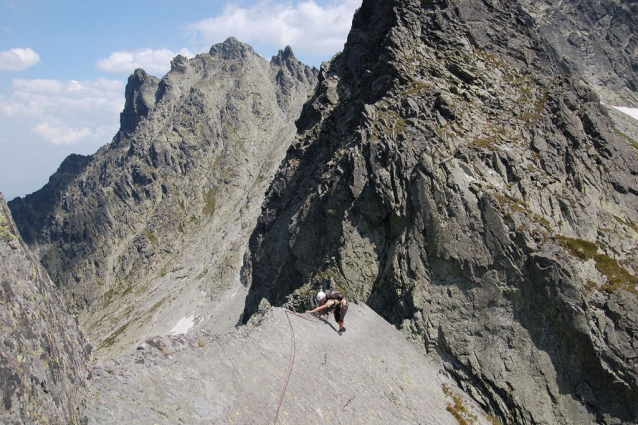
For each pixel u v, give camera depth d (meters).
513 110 46.12
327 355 23.53
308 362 21.58
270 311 23.92
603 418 29.23
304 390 19.22
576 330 30.38
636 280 32.06
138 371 14.10
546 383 30.86
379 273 39.31
